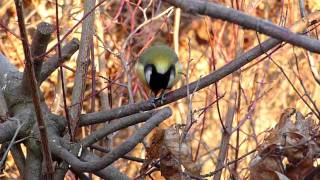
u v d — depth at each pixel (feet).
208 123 53.06
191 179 24.34
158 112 23.53
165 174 23.93
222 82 48.32
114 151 23.04
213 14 15.55
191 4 15.47
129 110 26.40
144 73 33.60
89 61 28.37
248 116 34.94
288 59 47.52
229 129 32.81
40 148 26.66
